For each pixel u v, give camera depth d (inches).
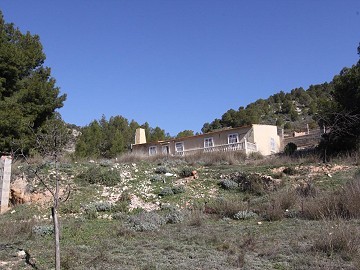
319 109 1163.3
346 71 1128.2
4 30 1146.7
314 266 339.9
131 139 2068.2
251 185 791.7
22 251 427.5
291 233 463.8
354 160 892.6
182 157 1206.3
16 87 1103.6
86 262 374.3
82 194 767.7
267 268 345.1
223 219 594.9
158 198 769.6
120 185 835.4
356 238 392.2
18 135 970.1
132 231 519.8
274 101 3860.7
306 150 1181.7
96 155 1568.7
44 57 1197.7
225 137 1455.5
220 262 364.8
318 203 560.7
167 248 423.5
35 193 740.0
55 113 1125.1
